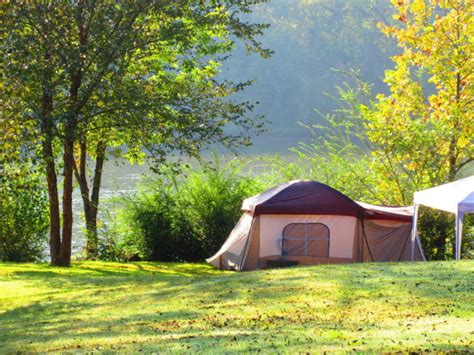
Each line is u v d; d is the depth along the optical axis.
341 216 19.66
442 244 23.66
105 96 18.70
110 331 9.73
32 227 25.12
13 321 11.79
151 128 19.39
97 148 25.00
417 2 25.12
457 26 24.64
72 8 18.31
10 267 19.75
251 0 20.88
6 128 14.92
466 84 24.84
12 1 16.72
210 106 20.44
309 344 7.54
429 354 6.58
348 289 11.45
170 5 19.12
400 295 10.68
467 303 9.80
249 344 7.75
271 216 19.94
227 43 24.12
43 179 24.98
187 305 11.52
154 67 21.53
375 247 20.02
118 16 18.72
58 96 18.86
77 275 18.05
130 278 16.27
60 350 8.38
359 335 8.02
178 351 7.52
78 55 17.78
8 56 15.78
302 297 11.18
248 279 13.45
